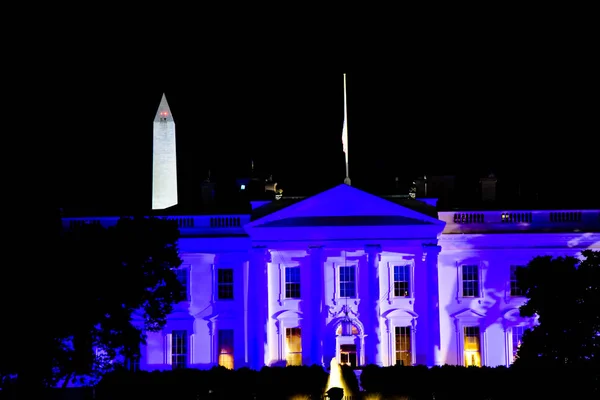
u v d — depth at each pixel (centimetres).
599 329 7831
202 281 9694
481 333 9588
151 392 7675
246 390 7850
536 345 7831
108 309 7756
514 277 9656
